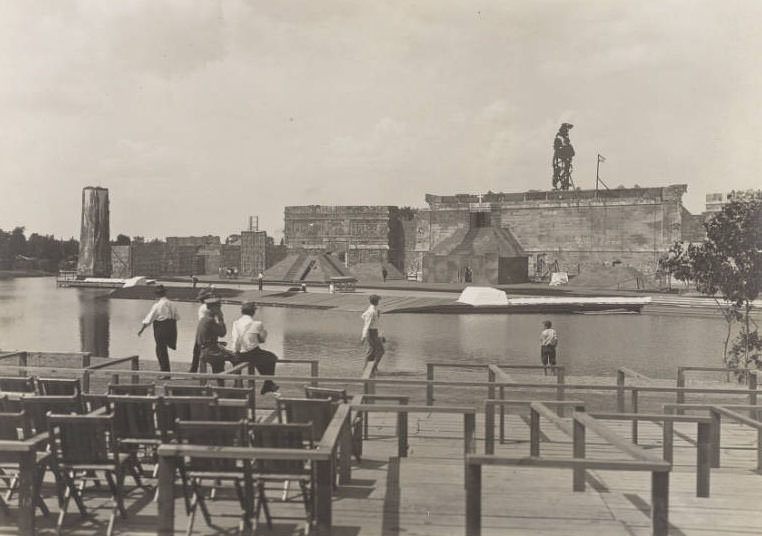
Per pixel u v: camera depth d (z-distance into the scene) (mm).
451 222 102750
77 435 6770
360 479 8453
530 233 96062
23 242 164875
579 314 50719
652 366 26734
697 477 8016
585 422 7566
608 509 7477
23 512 6355
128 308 57188
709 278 22141
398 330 39625
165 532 5887
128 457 7594
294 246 114562
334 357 28328
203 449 5820
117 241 164375
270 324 43062
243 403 7270
